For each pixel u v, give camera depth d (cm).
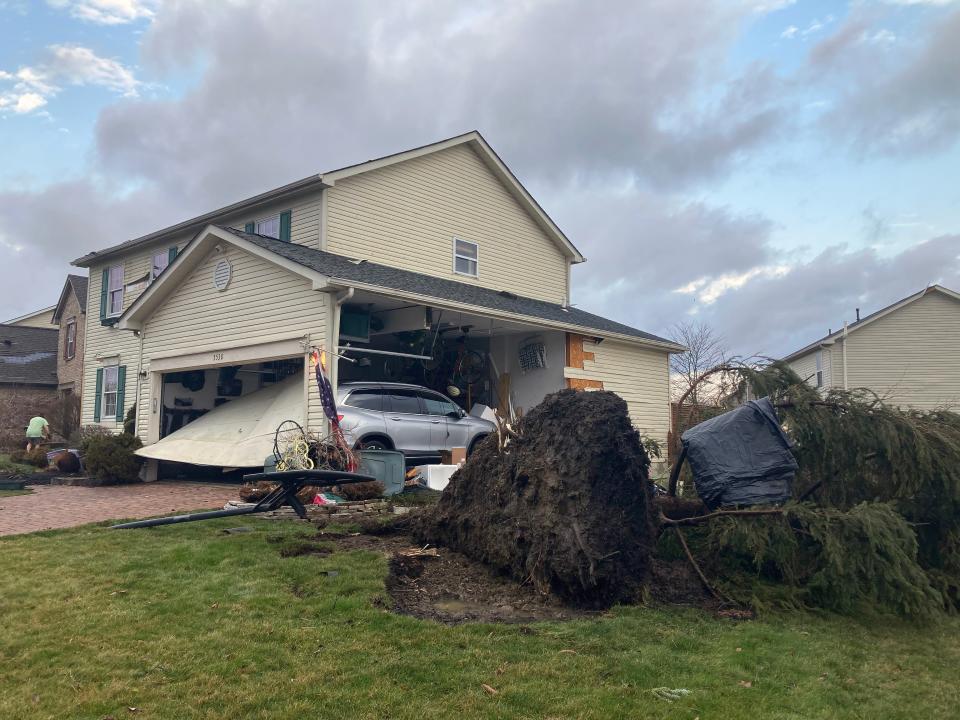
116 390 2114
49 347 3325
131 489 1340
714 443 702
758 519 664
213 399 1666
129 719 388
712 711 423
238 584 606
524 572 647
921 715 443
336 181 1623
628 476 626
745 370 836
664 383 2098
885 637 602
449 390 1692
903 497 723
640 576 629
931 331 3128
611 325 1986
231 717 393
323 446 1070
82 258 2298
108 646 480
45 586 600
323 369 1175
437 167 1877
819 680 481
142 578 623
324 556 698
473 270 1952
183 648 478
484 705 415
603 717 408
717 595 658
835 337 3136
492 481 726
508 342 1858
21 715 389
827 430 732
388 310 1491
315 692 422
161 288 1523
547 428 703
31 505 1095
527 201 2106
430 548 746
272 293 1303
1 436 2284
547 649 500
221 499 1165
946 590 698
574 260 2284
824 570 641
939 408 832
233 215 1814
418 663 465
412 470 1227
